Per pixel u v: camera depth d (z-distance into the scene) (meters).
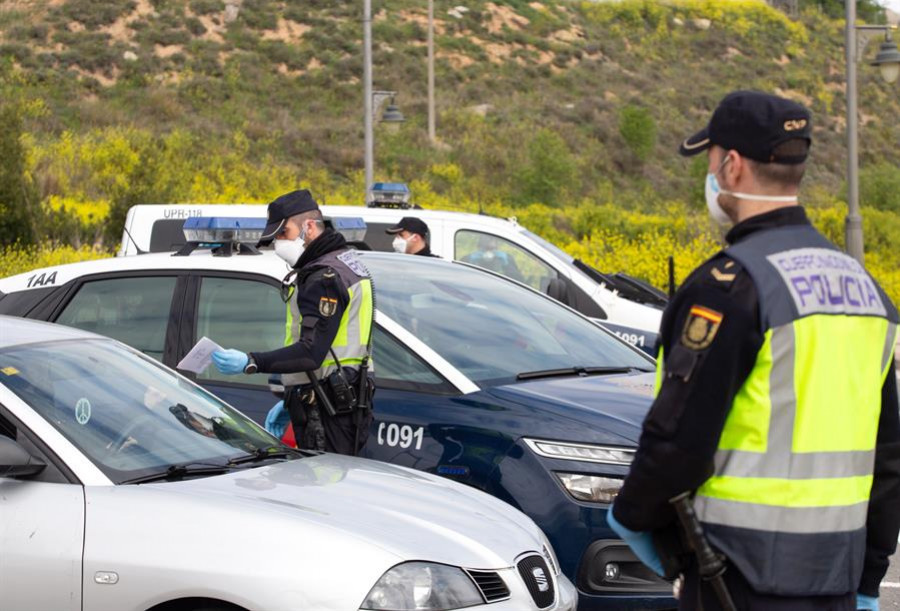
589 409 5.79
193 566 4.05
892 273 25.31
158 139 38.84
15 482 4.35
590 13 64.81
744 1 69.38
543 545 4.78
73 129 40.28
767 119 3.02
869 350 3.04
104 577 4.12
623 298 10.77
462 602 4.15
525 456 5.62
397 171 42.28
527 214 35.12
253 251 7.23
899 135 59.41
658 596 5.42
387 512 4.46
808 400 2.90
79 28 50.19
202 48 50.09
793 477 2.90
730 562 2.94
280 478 4.71
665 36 64.06
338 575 4.00
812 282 2.94
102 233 23.44
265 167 39.72
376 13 57.72
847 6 18.98
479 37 57.97
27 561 4.19
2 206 21.69
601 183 46.41
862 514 3.05
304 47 52.56
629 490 2.97
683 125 54.34
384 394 6.11
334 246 5.97
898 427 3.20
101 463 4.48
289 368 5.71
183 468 4.64
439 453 5.83
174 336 6.80
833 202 45.22
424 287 7.02
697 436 2.86
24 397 4.59
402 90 50.56
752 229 3.05
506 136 47.44
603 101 54.00
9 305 7.14
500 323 6.83
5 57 46.16
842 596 3.03
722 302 2.88
